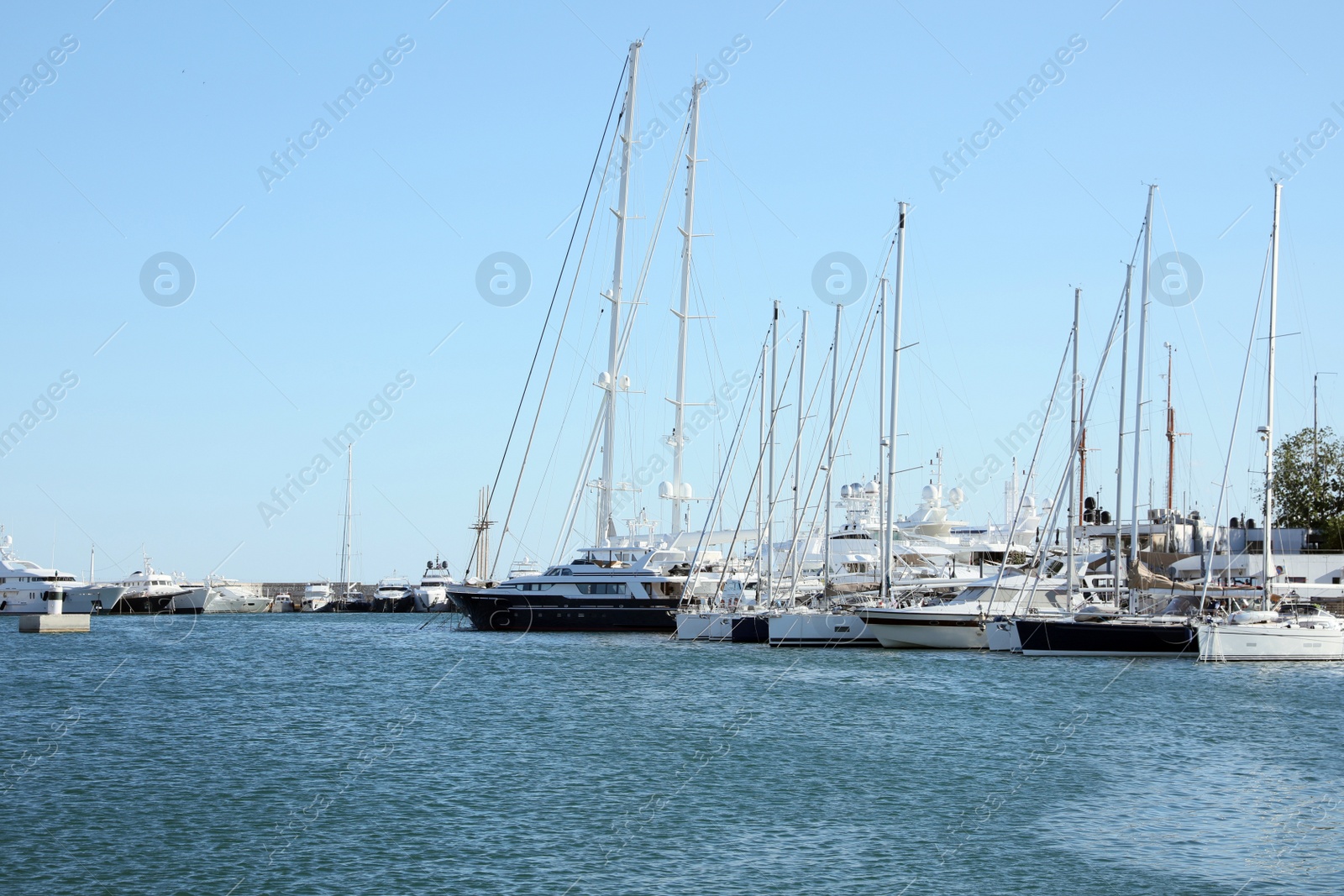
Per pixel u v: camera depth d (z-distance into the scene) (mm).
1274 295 64312
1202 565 80375
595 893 24062
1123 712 45906
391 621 134750
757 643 78062
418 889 24328
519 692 53469
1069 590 67625
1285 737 40500
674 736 40812
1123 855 26734
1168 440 98000
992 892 24234
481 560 101312
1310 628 63094
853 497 99125
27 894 24047
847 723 43344
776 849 27094
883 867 25781
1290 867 25875
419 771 35219
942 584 75812
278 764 36469
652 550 89250
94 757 37938
